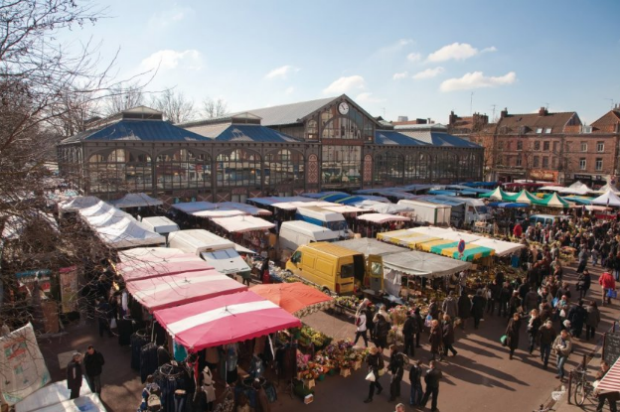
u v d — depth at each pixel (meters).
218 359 12.70
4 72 7.59
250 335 10.98
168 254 17.19
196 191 34.75
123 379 12.82
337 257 18.52
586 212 42.34
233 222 25.69
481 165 56.47
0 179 8.74
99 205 23.83
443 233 24.06
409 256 19.45
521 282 20.50
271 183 38.72
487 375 13.93
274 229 31.55
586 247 26.12
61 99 8.01
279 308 12.38
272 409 11.71
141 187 32.22
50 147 10.27
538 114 73.25
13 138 8.43
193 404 10.70
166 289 13.74
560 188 48.28
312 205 31.16
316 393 12.61
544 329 14.41
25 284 13.69
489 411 11.96
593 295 21.91
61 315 15.81
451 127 84.56
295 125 41.69
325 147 42.12
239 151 36.66
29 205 9.28
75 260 9.91
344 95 42.19
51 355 14.04
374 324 15.20
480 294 17.78
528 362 14.91
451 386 13.22
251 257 23.25
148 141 32.03
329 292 18.70
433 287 20.06
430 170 51.00
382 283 19.12
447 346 14.85
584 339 16.98
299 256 20.77
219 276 15.19
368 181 45.59
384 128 57.09
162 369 11.38
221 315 11.55
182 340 10.59
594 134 63.03
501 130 73.88
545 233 30.64
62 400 9.88
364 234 31.22
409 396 12.62
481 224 33.66
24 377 10.46
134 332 14.44
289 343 12.70
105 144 30.55
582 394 12.58
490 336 16.89
